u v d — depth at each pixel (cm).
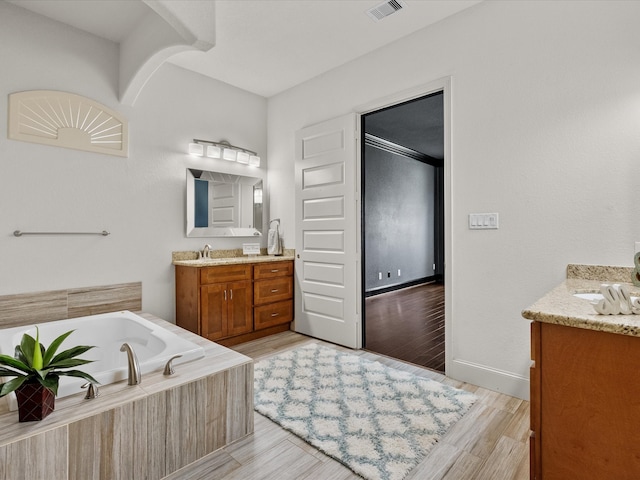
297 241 362
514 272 221
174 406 151
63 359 136
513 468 151
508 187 223
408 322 411
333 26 264
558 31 204
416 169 712
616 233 186
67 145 265
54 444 121
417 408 201
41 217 255
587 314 105
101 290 283
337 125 322
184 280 313
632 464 95
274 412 197
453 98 248
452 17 249
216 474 150
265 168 405
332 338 329
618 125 186
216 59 317
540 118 211
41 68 255
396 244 650
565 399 106
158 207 316
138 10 253
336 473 150
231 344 322
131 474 139
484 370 233
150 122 311
